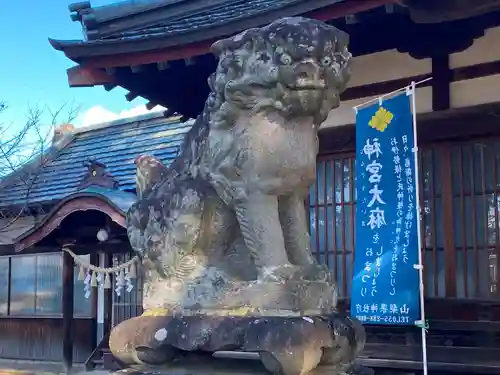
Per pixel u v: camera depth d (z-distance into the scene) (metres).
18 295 12.78
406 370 5.66
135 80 7.09
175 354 3.46
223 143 3.30
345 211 6.91
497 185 6.09
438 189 6.42
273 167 3.17
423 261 6.43
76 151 14.93
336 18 5.38
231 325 3.07
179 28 6.77
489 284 6.06
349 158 6.93
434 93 6.41
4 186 13.61
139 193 4.01
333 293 3.40
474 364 5.35
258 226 3.20
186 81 7.32
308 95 3.05
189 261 3.46
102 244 9.49
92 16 7.13
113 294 10.97
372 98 6.85
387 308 5.29
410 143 5.40
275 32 3.05
